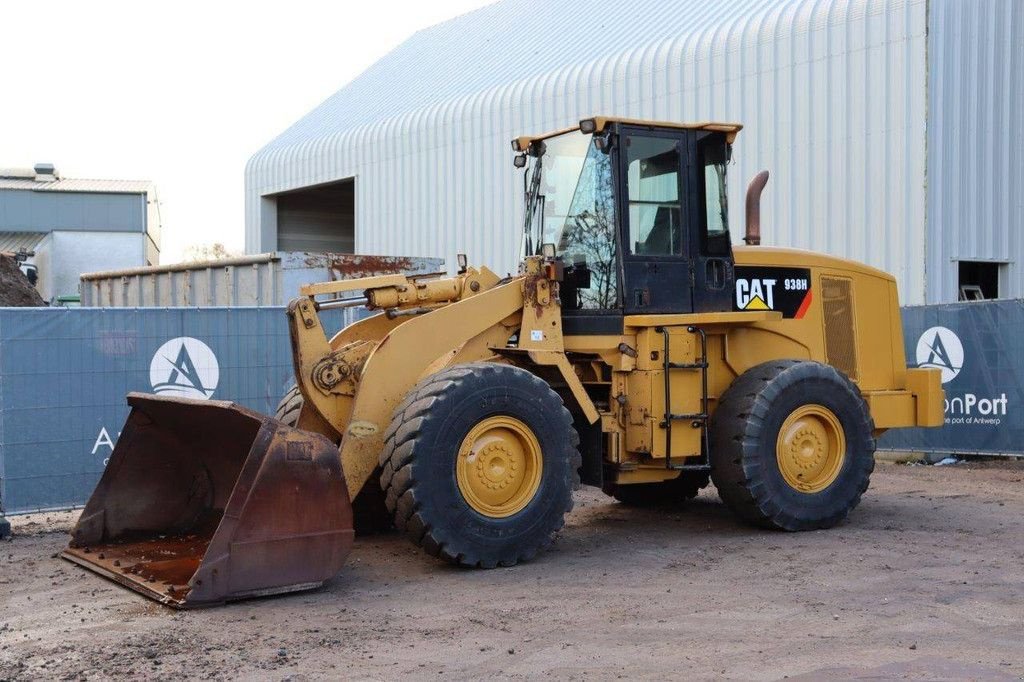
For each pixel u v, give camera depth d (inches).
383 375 255.9
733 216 570.9
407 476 238.5
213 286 529.3
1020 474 414.9
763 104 554.6
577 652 185.0
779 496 288.4
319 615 211.5
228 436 249.6
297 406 285.6
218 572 216.7
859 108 513.7
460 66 845.2
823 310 319.3
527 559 258.5
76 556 258.1
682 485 344.5
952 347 453.1
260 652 186.7
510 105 695.7
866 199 511.5
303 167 890.1
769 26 552.7
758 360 305.4
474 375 247.6
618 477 283.1
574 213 294.0
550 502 256.8
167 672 175.9
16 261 773.3
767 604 215.5
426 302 281.0
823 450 297.9
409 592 230.4
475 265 724.0
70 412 324.5
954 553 261.6
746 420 284.4
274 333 366.0
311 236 983.0
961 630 194.4
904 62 496.4
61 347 323.3
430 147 760.3
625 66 624.7
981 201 511.2
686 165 290.7
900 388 337.1
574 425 282.8
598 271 286.2
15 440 315.0
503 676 172.7
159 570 237.9
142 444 267.1
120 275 613.3
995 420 442.9
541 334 275.4
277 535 223.0
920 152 491.5
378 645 190.7
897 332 338.3
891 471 431.2
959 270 530.0
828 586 229.3
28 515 330.0
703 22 618.5
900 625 197.9
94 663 181.0
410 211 780.0
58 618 209.9
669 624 202.1
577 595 226.1
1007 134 519.8
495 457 251.9
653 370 279.0
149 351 339.6
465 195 731.4
